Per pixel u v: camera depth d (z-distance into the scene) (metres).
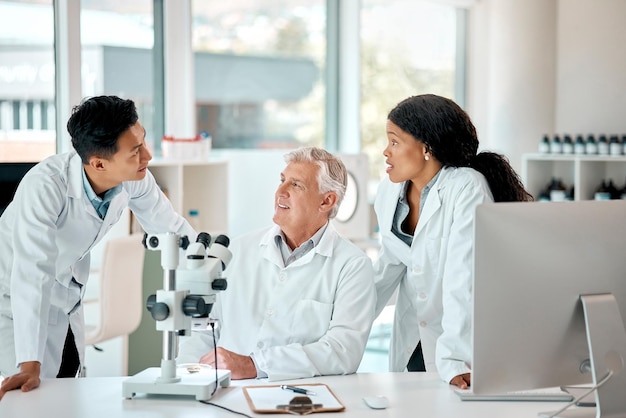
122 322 3.93
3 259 2.42
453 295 2.18
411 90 6.17
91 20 4.50
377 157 6.01
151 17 4.82
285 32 5.62
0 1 4.11
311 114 5.81
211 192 4.73
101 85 4.57
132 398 1.95
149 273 4.57
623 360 1.84
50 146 4.32
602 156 5.30
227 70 5.34
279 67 5.61
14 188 3.32
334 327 2.28
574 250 1.83
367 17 5.88
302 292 2.37
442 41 6.33
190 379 1.99
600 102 5.78
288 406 1.87
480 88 6.44
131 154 2.22
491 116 5.97
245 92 5.44
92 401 1.93
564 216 1.83
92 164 2.24
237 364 2.17
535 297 1.81
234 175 5.25
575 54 5.86
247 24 5.42
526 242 1.79
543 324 1.83
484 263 1.77
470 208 2.23
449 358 2.13
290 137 5.71
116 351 4.39
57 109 4.32
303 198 2.35
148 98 4.85
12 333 2.38
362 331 2.29
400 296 2.68
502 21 5.85
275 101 5.61
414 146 2.37
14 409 1.87
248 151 5.20
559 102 5.95
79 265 2.56
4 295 2.42
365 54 5.89
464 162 2.39
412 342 2.66
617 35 5.70
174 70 4.91
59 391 2.02
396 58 6.06
